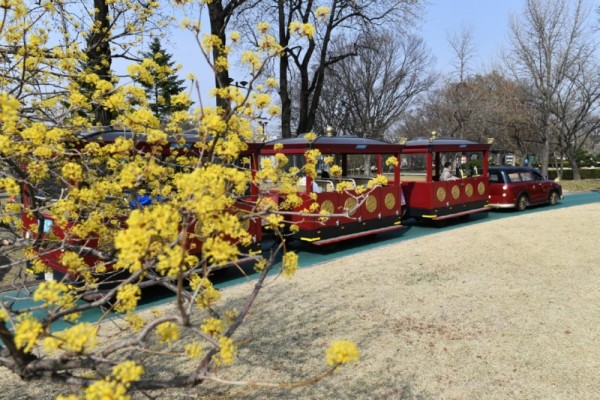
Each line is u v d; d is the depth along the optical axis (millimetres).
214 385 3908
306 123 19812
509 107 25250
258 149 7383
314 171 3543
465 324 5113
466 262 7676
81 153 2846
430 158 12289
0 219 3475
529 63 23234
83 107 3248
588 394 3689
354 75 27312
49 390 3816
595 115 28688
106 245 3598
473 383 3916
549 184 16453
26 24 3766
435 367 4203
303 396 3746
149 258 1970
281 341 4797
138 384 1865
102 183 2713
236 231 1971
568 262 7512
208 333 2047
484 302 5762
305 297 6180
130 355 2332
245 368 4207
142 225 1597
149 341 4688
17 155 2686
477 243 9062
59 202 2668
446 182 12711
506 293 6074
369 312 5555
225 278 7551
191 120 2996
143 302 6348
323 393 3795
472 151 13703
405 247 9195
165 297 6547
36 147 2703
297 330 5078
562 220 11352
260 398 3713
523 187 15406
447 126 30625
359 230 9992
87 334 1613
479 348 4535
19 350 1935
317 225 9117
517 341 4652
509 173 15289
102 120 5242
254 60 2709
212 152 2527
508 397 3699
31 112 3645
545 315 5281
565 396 3680
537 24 22516
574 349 4438
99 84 2939
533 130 24906
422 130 34375
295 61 19219
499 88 27328
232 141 2461
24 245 3027
